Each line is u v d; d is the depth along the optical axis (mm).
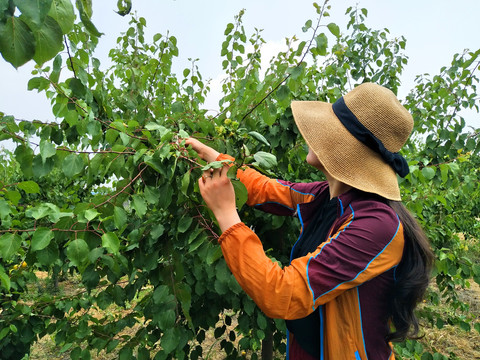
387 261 849
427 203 2295
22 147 1166
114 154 1229
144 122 1828
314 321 972
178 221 1370
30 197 4059
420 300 941
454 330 4145
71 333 1874
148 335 1821
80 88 1028
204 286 1839
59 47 507
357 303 900
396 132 946
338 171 943
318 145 980
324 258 803
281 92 1582
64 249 1969
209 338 3814
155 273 1639
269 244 2182
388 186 917
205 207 1261
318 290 790
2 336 1905
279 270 802
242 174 1456
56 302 2162
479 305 5051
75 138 1414
